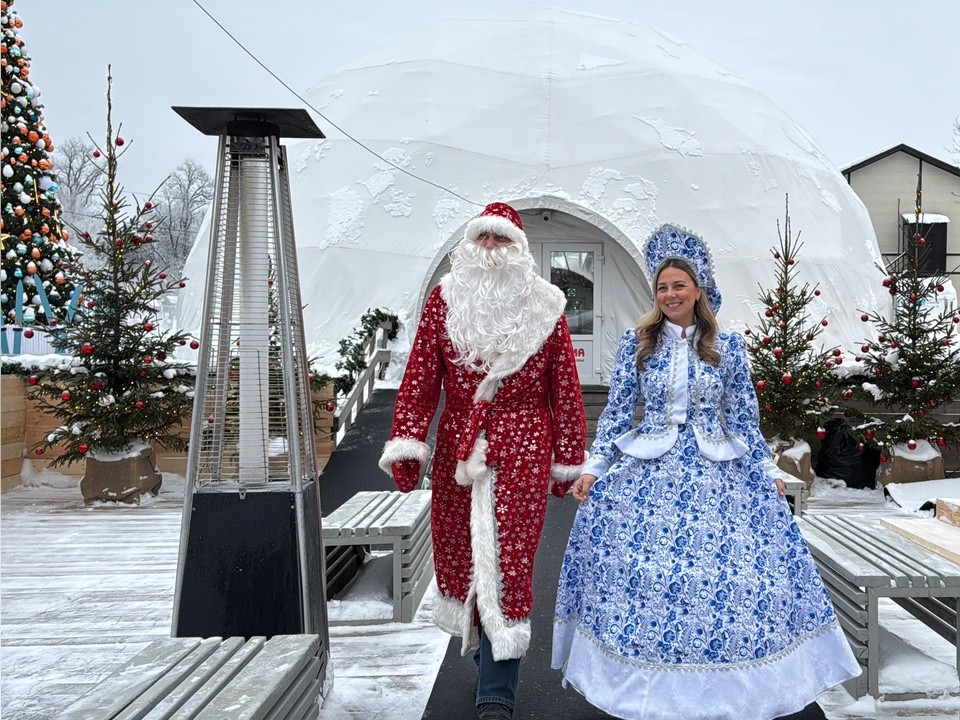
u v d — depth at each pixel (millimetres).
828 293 11477
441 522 2986
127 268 8320
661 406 2943
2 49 10719
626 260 11133
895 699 3078
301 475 3074
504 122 11750
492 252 2887
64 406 8180
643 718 2521
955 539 3846
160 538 6410
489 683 2734
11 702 3248
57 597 4793
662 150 11555
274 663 2346
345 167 11836
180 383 8273
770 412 8141
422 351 2984
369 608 4129
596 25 14141
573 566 2926
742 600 2629
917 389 8102
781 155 12258
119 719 1907
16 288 10734
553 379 2947
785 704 2553
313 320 11023
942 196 26641
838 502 7832
